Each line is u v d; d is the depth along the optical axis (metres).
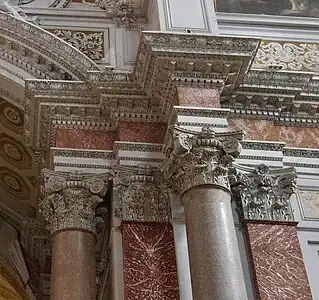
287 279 8.60
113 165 9.56
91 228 9.21
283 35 11.62
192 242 8.02
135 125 9.88
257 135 9.98
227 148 8.64
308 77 10.15
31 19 11.11
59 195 9.32
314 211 9.59
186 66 9.48
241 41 9.52
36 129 10.25
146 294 8.50
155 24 10.80
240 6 11.90
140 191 9.28
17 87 10.47
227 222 8.13
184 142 8.60
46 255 13.14
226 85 9.78
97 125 10.00
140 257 8.77
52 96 9.87
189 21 10.58
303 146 10.10
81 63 10.27
